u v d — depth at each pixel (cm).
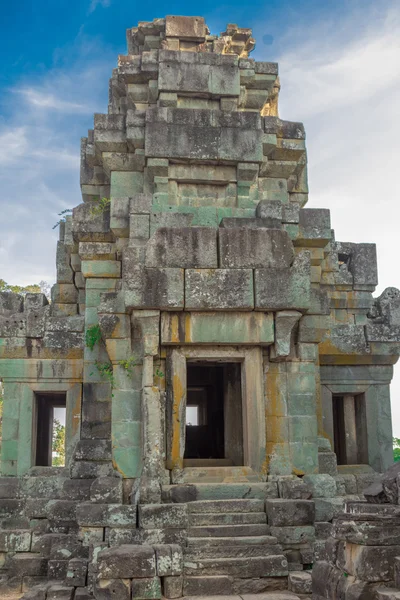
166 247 1406
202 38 1744
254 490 1351
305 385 1469
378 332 1802
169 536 1208
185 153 1559
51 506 1454
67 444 1634
